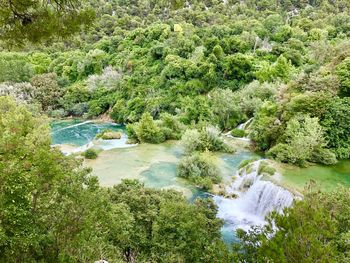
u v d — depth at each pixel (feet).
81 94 223.71
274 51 212.64
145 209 60.13
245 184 99.04
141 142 141.69
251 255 34.91
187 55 216.95
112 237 50.03
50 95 220.64
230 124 157.79
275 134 120.26
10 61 233.96
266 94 163.02
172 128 151.74
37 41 26.05
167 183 100.48
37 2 25.40
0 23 24.39
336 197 46.50
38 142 84.69
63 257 28.78
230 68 193.77
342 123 111.34
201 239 54.49
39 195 30.76
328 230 28.27
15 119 92.12
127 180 72.59
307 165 103.30
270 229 33.22
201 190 98.37
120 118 199.31
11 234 27.22
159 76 207.51
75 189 32.71
